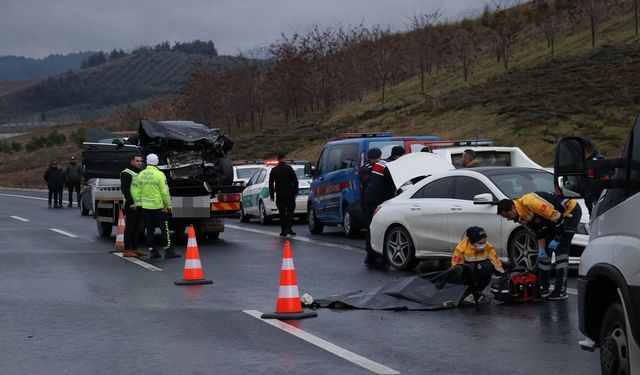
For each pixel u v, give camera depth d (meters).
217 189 24.52
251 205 31.91
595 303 8.33
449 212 16.45
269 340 10.90
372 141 23.95
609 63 41.22
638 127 7.44
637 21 45.97
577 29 51.19
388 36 63.59
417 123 45.47
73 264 19.52
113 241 25.50
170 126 25.02
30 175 89.62
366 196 19.27
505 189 15.87
